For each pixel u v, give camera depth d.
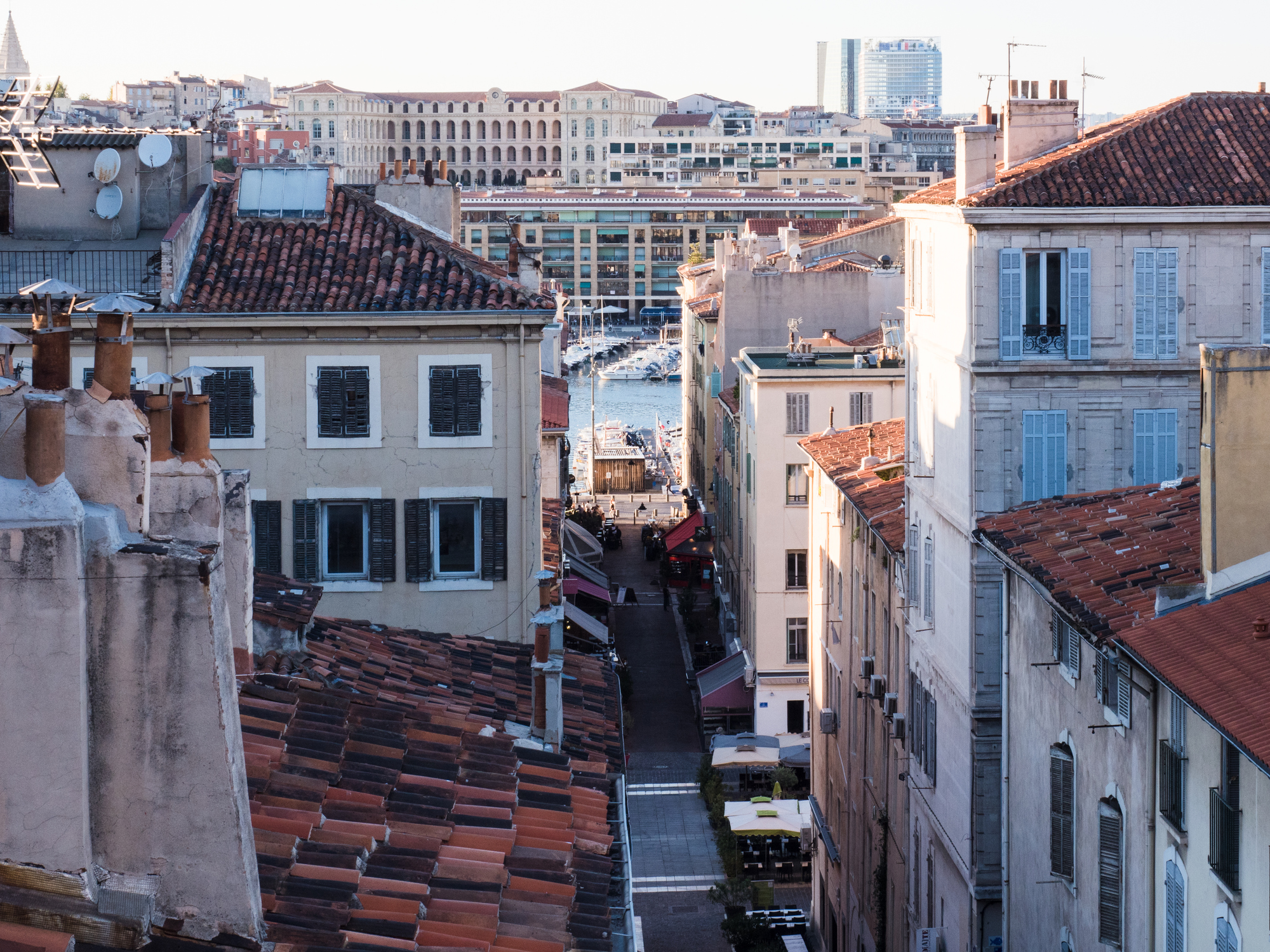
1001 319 39.62
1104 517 34.25
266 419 43.34
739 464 93.06
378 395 43.34
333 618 35.12
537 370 43.50
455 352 43.31
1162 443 40.22
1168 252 39.75
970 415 40.03
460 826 21.89
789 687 80.62
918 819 46.31
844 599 59.59
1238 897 22.95
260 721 22.77
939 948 42.97
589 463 175.12
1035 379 39.78
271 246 45.50
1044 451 39.94
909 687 47.44
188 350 43.03
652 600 115.81
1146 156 40.84
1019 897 35.75
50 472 14.50
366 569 43.91
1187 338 40.00
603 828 23.78
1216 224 39.66
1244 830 22.83
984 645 39.66
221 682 15.15
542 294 51.00
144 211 46.94
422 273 44.53
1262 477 25.89
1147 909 26.94
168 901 15.23
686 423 158.88
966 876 40.31
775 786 73.62
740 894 63.44
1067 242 39.59
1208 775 24.33
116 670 14.97
